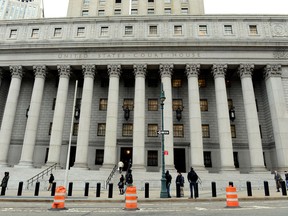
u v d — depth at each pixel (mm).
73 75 36656
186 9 46531
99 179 25922
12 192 20234
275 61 32688
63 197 11562
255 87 36469
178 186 16938
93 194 19062
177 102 36344
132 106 36531
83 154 29844
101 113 36344
